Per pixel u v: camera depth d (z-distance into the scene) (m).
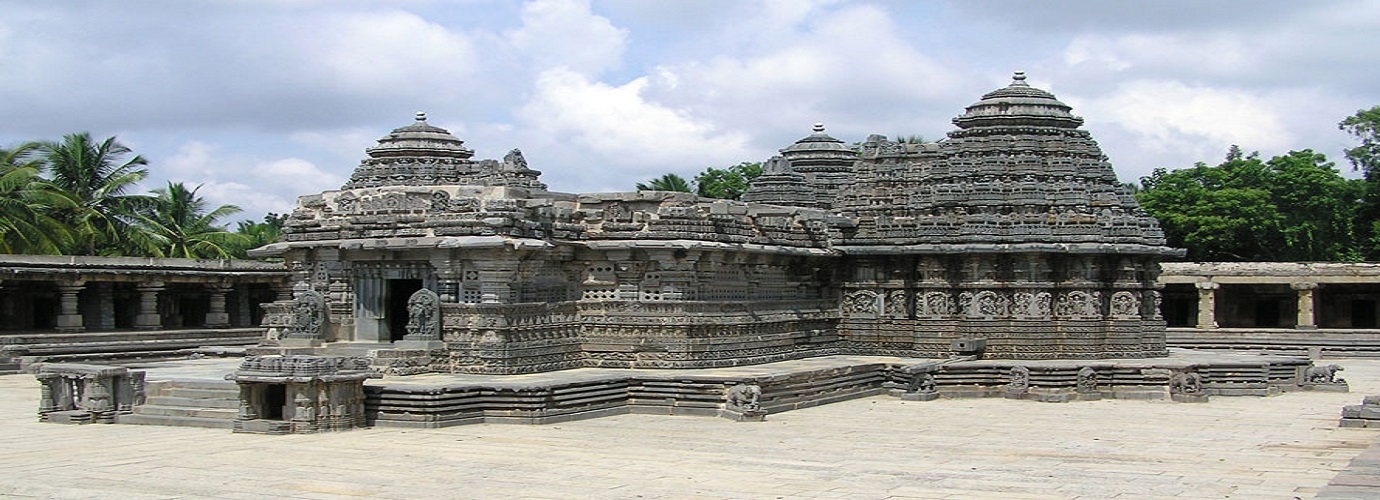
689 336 47.03
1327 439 37.22
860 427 39.97
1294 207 89.06
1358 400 48.75
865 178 58.22
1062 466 31.72
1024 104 56.16
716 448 34.97
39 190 72.19
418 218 46.53
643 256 47.66
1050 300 54.25
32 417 41.28
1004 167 54.97
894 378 51.22
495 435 37.34
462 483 29.02
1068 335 54.09
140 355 61.53
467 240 44.47
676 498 27.17
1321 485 28.52
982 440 37.03
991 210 54.50
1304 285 74.25
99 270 62.91
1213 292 76.38
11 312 66.50
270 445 35.03
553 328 46.69
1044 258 54.09
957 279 54.84
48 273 60.53
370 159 61.31
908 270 55.91
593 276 48.53
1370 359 69.62
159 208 88.00
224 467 31.19
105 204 81.56
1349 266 73.38
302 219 49.53
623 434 37.78
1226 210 86.94
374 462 32.09
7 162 74.94
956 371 50.75
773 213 53.09
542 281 46.94
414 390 39.06
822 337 55.72
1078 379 49.75
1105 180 56.19
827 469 31.09
